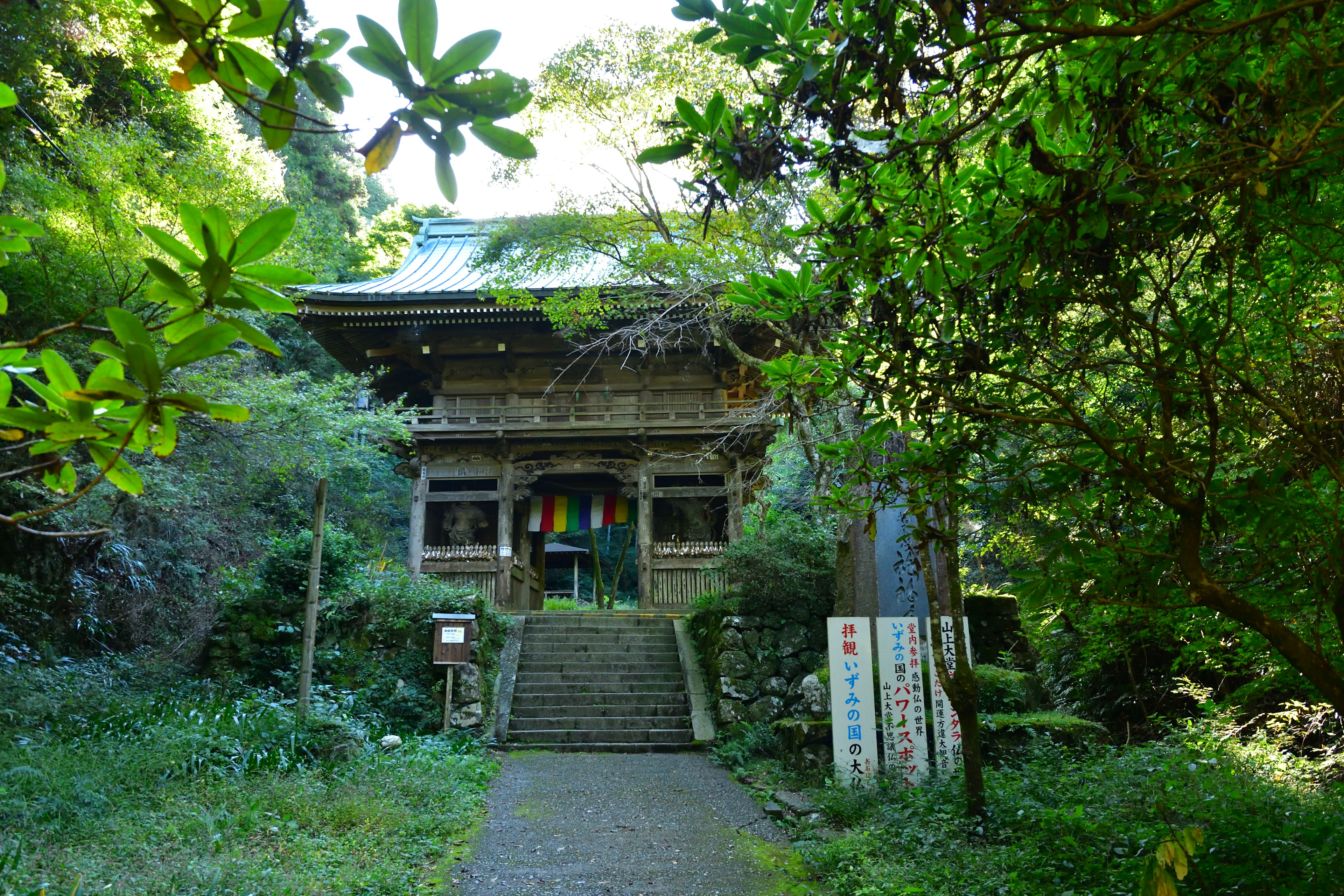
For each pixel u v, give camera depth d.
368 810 6.66
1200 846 2.60
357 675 11.58
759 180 2.57
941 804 6.29
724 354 17.62
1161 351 3.14
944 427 3.64
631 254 10.72
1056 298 3.20
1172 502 2.68
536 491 20.75
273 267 1.19
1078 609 6.03
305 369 22.52
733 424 14.73
